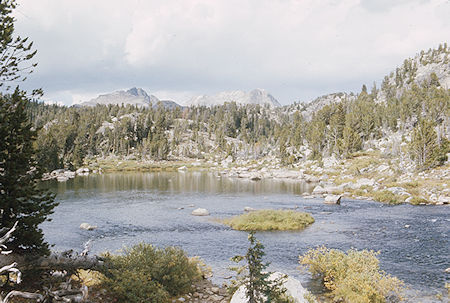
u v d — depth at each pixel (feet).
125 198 197.98
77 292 36.09
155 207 166.40
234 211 155.02
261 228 114.21
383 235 101.04
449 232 103.14
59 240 99.96
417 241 92.63
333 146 448.24
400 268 69.51
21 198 45.39
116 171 453.99
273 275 48.06
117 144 631.97
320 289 57.06
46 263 40.42
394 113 534.78
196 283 58.39
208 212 148.87
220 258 79.92
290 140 599.16
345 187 228.63
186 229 116.16
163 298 45.52
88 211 153.89
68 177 341.21
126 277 45.55
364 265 56.65
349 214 141.18
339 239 97.35
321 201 185.16
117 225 123.13
